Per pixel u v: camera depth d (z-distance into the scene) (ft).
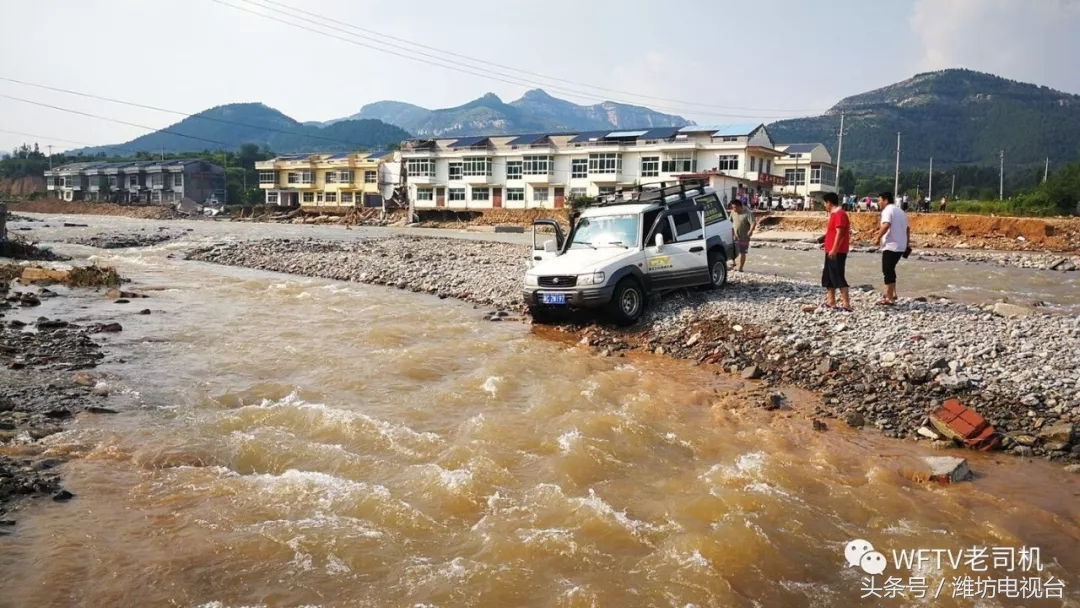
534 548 16.33
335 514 18.10
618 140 228.63
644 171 220.23
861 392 29.07
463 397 28.37
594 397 28.02
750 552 16.31
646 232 44.21
